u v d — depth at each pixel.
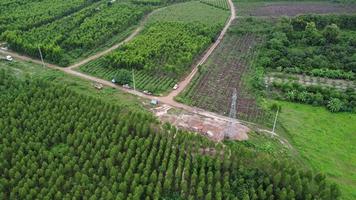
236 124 97.31
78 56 137.25
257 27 164.75
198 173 78.75
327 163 85.50
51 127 87.19
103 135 85.31
